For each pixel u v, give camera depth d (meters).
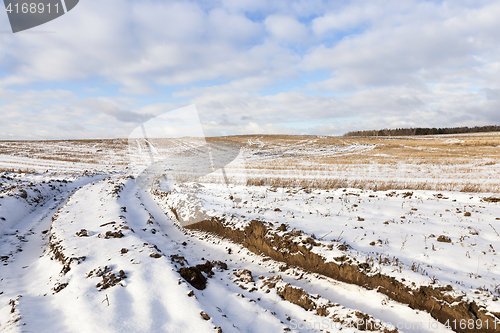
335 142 57.06
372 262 4.31
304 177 17.11
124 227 6.44
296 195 9.91
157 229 7.55
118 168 28.64
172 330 2.89
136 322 3.00
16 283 4.44
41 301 3.64
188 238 7.12
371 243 5.25
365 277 4.17
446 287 3.53
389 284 3.92
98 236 5.86
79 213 8.07
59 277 4.31
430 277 3.80
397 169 21.66
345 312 3.56
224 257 5.95
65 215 7.86
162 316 3.16
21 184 13.83
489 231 5.80
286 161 29.53
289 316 3.71
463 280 3.85
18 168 25.70
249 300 3.97
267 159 32.38
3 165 27.94
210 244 6.66
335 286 4.35
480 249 4.92
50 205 10.80
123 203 10.03
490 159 26.25
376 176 18.02
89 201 9.80
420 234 5.75
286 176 17.66
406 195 9.46
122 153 42.06
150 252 5.04
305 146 50.50
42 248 6.25
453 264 4.42
